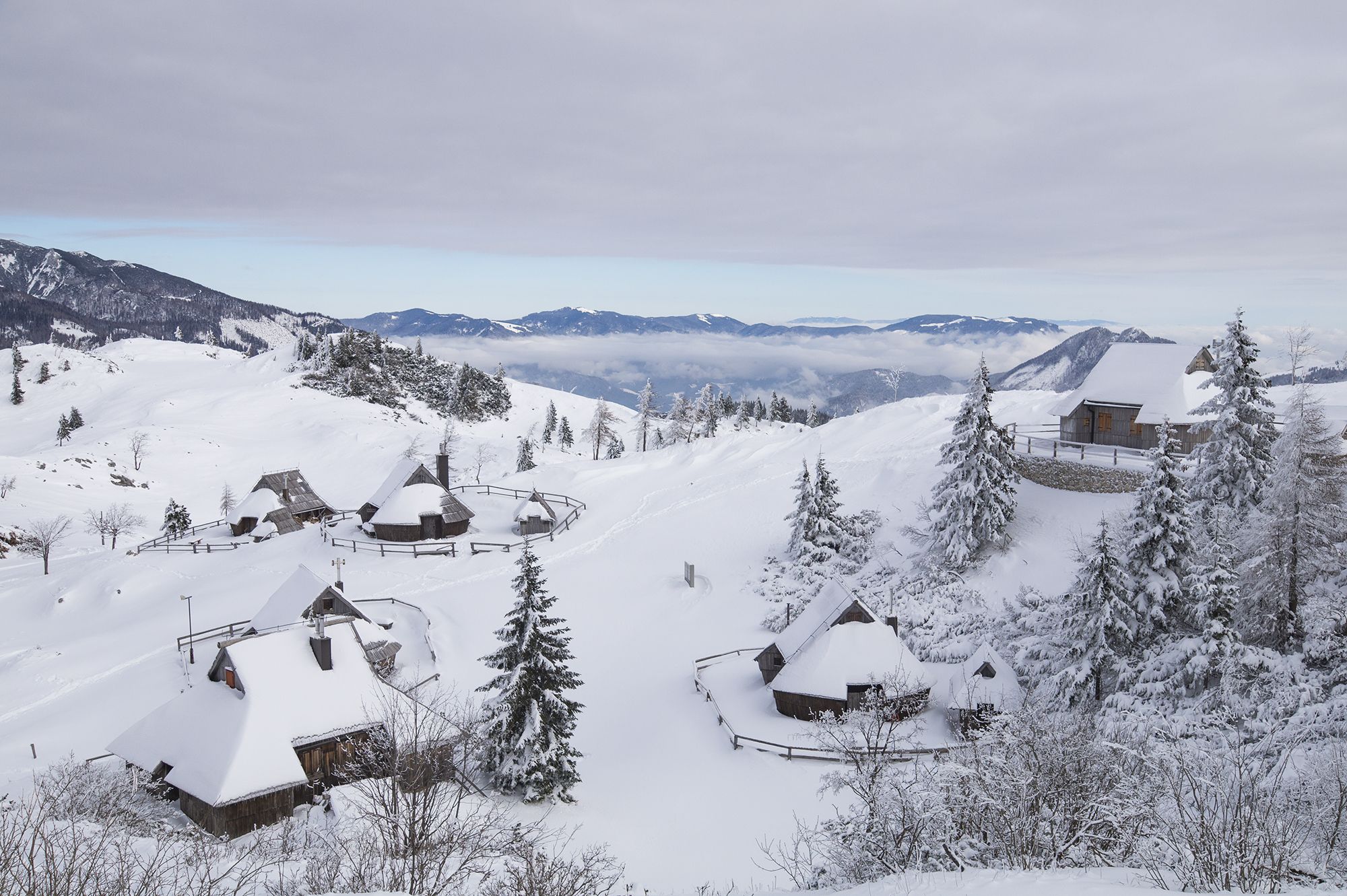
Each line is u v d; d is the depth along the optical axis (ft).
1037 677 131.03
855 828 64.13
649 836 104.12
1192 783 51.93
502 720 112.78
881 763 68.23
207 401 577.43
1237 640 110.42
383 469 452.76
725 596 203.51
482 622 187.01
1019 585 174.19
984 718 91.04
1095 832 59.06
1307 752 82.48
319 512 307.58
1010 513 187.52
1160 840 51.85
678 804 114.32
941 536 189.47
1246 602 119.96
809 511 215.10
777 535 237.86
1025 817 57.93
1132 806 56.03
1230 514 131.85
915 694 135.74
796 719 140.87
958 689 134.51
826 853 75.36
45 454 436.35
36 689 165.17
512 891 62.08
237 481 437.99
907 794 62.18
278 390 596.70
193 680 159.63
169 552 264.52
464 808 85.87
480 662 163.73
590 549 242.17
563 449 610.24
